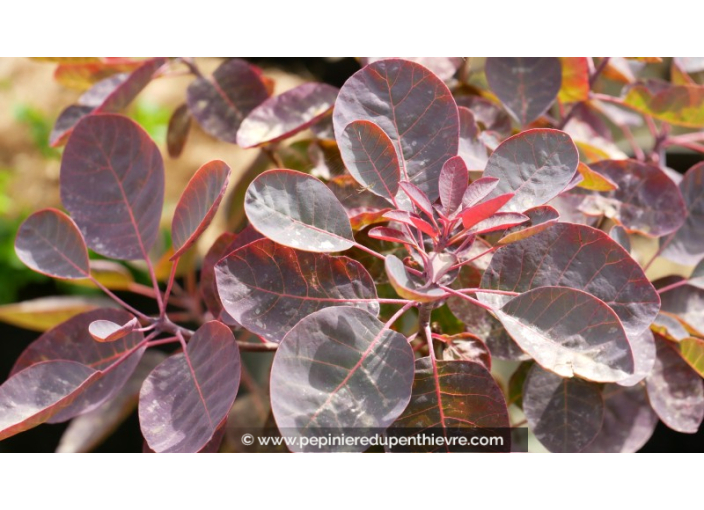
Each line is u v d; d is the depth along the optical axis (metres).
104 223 1.16
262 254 0.95
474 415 0.98
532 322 0.89
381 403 0.85
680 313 1.23
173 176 2.90
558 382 1.09
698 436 1.72
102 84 1.46
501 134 1.32
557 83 1.28
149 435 0.92
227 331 0.95
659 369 1.16
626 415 1.30
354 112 1.01
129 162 1.17
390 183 0.98
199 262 2.15
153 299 2.42
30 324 1.59
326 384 0.85
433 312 1.20
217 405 0.89
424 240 1.05
